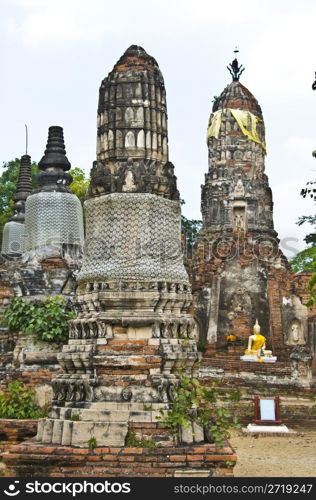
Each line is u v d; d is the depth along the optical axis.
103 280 9.95
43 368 13.60
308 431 21.00
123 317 9.60
